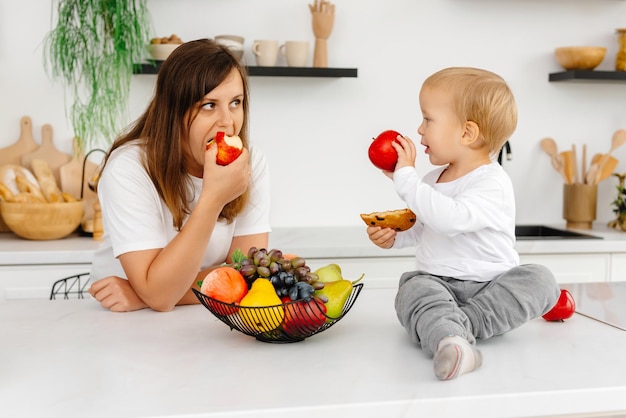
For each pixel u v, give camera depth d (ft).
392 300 4.91
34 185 9.14
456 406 2.99
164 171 4.97
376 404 2.93
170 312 4.58
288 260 3.84
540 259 9.03
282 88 9.96
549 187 10.73
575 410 3.11
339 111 10.12
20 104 9.52
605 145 10.78
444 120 4.09
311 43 9.93
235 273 3.77
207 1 9.65
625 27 10.64
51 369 3.37
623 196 10.77
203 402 2.93
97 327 4.16
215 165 4.54
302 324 3.66
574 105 10.65
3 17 9.35
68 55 8.70
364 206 10.32
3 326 4.17
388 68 10.15
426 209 3.93
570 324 4.30
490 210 3.95
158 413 2.81
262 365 3.43
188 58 4.73
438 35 10.21
